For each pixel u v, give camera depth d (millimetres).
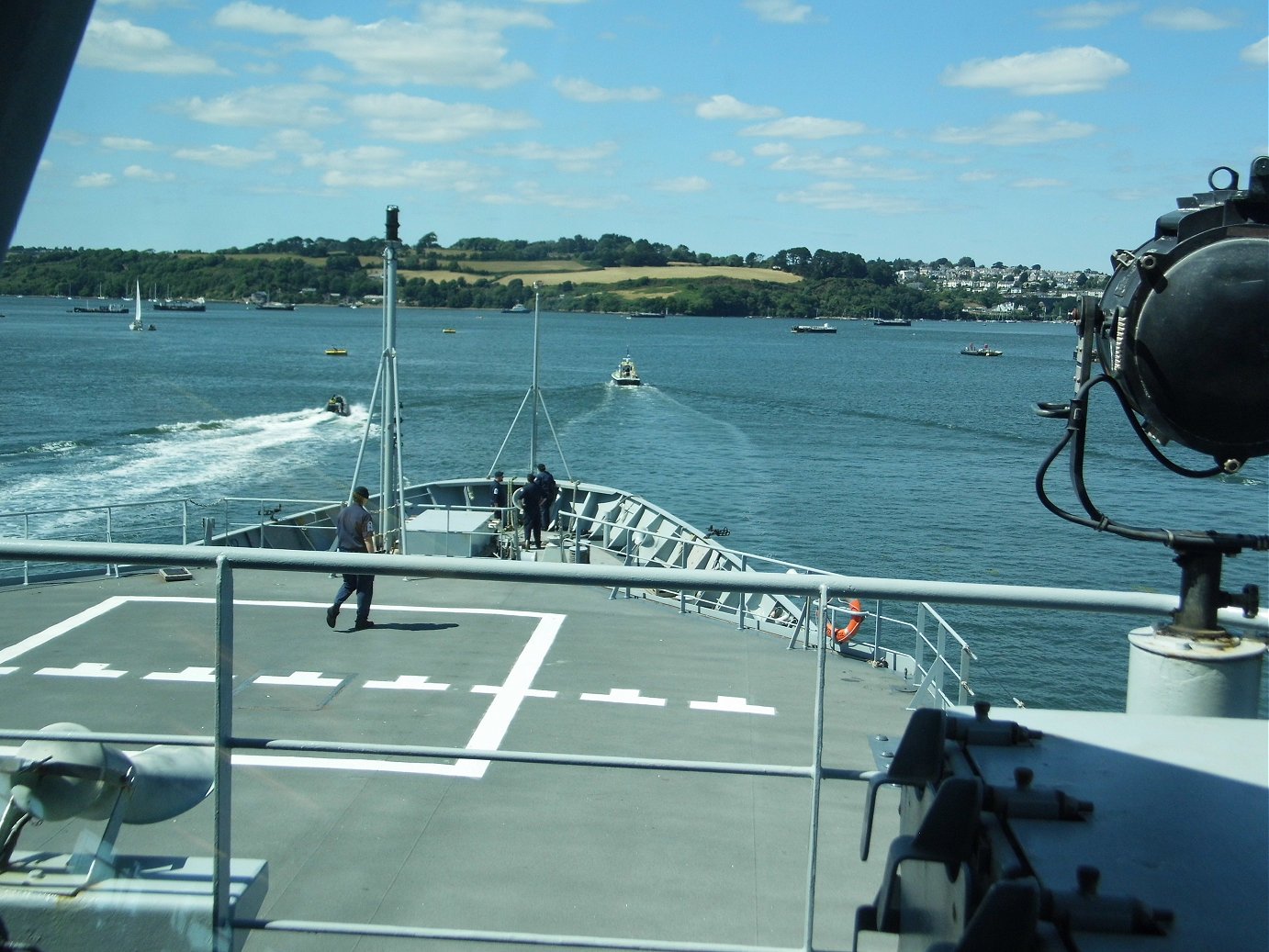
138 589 11305
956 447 63938
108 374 90438
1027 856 2090
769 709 8039
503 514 20391
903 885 2660
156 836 3459
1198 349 2338
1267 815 2236
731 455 59562
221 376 92000
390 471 15453
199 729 7031
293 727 7129
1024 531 42031
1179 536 2637
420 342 152750
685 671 8883
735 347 161375
